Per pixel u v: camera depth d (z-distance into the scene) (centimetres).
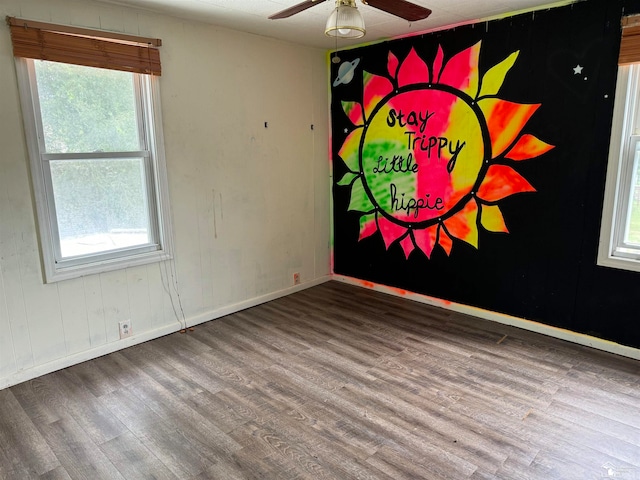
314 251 457
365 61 407
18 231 264
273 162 402
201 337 338
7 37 248
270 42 383
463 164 356
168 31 315
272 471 197
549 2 293
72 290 290
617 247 297
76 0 271
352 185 441
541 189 319
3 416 239
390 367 288
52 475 196
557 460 201
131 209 319
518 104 321
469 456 204
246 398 254
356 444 214
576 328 318
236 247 383
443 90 358
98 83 290
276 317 376
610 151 285
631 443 212
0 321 262
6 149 255
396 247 416
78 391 263
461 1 289
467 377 274
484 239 355
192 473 196
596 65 283
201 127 344
